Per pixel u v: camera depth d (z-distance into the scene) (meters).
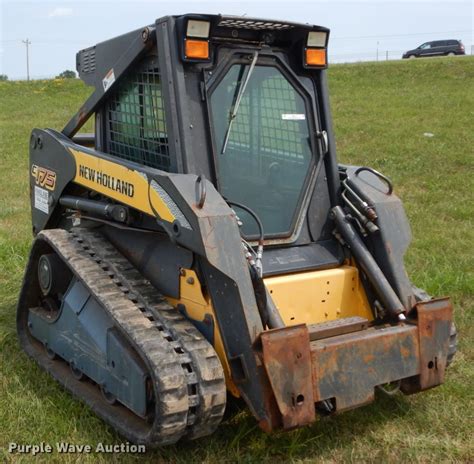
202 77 4.15
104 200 4.81
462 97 20.97
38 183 5.51
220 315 3.85
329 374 3.75
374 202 4.42
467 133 15.93
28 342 5.45
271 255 4.27
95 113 5.04
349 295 4.39
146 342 3.79
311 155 4.57
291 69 4.52
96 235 4.87
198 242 3.69
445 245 8.12
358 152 14.72
